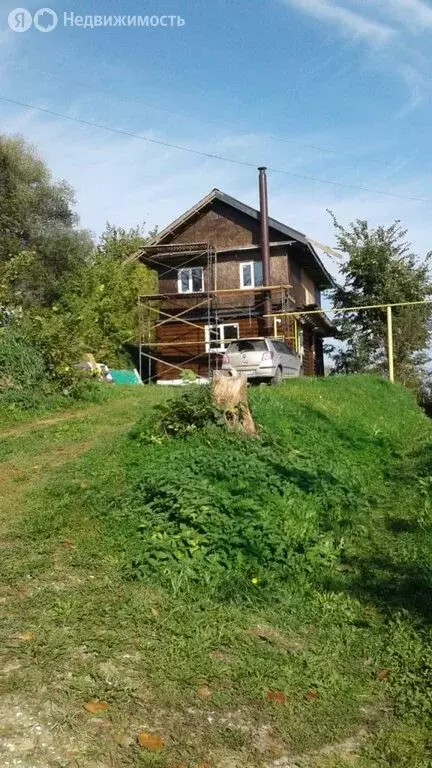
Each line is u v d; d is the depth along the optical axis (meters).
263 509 6.62
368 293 31.86
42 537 6.16
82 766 3.38
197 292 29.06
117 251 46.12
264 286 28.27
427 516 8.05
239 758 3.65
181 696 4.05
